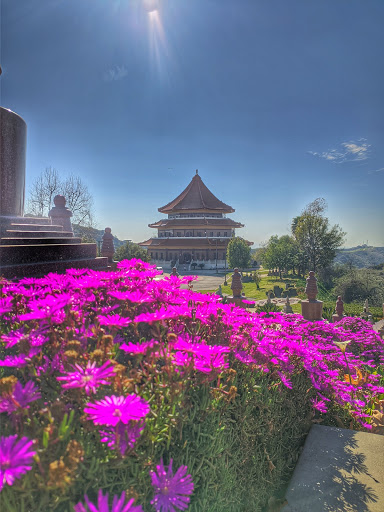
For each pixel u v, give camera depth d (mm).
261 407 2209
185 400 1631
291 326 3332
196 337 2062
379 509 2012
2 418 1240
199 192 90812
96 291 2334
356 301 35344
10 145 5535
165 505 1208
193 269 78312
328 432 2850
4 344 1849
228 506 1784
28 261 4145
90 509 1020
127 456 1261
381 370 5410
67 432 1149
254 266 87062
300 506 2072
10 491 1045
